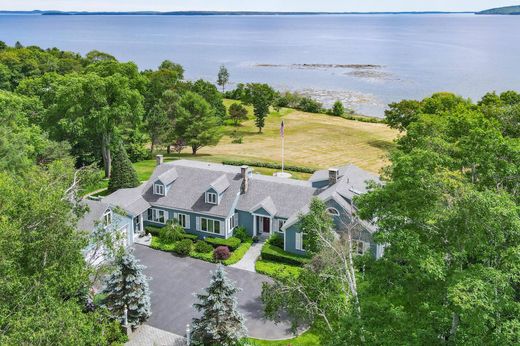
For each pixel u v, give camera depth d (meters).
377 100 145.38
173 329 32.00
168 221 46.25
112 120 61.88
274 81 186.38
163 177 48.41
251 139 98.12
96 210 40.47
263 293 27.77
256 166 72.38
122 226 43.25
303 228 32.44
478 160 23.39
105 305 31.06
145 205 47.28
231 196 46.22
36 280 19.89
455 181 17.83
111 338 29.42
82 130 60.09
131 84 87.56
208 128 78.69
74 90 59.09
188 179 49.28
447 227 17.16
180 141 79.12
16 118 49.16
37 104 71.44
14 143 41.84
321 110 131.38
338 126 111.56
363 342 16.98
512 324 14.37
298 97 138.75
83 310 29.80
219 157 77.44
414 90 157.38
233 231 46.50
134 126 72.56
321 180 47.00
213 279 28.47
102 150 65.38
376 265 18.83
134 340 30.69
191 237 45.72
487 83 162.38
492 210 15.48
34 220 21.09
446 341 16.47
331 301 24.72
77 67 128.88
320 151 86.62
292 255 41.09
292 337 30.97
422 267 15.59
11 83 108.75
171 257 42.59
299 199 45.41
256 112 106.00
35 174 30.89
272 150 87.25
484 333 14.87
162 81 108.81
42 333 16.41
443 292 16.69
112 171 56.25
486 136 24.19
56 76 86.06
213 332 28.05
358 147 90.06
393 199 18.81
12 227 19.14
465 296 14.12
